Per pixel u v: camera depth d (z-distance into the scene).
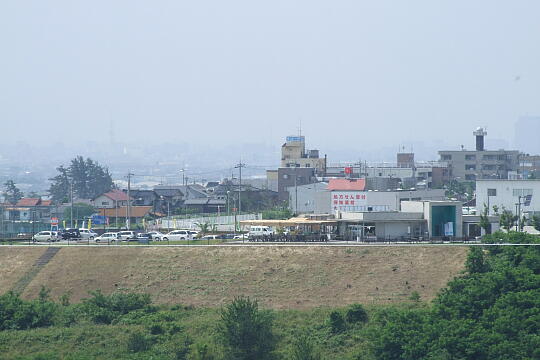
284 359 121.00
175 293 160.50
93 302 150.12
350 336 131.25
